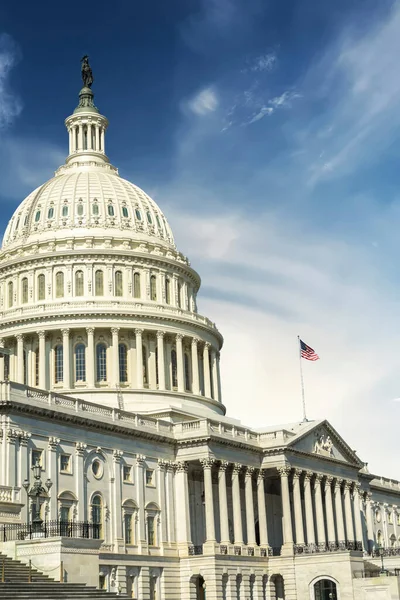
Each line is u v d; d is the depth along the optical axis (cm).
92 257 13475
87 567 6962
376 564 12494
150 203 14888
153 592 9938
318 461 12412
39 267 13462
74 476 9238
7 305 13675
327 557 10900
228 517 11244
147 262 13800
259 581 10888
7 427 8519
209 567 10200
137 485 10094
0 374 12456
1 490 8062
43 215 14088
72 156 15388
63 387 12650
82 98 15975
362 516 14488
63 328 12862
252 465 11444
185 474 10744
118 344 13062
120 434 9981
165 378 13238
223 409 14338
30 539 6950
